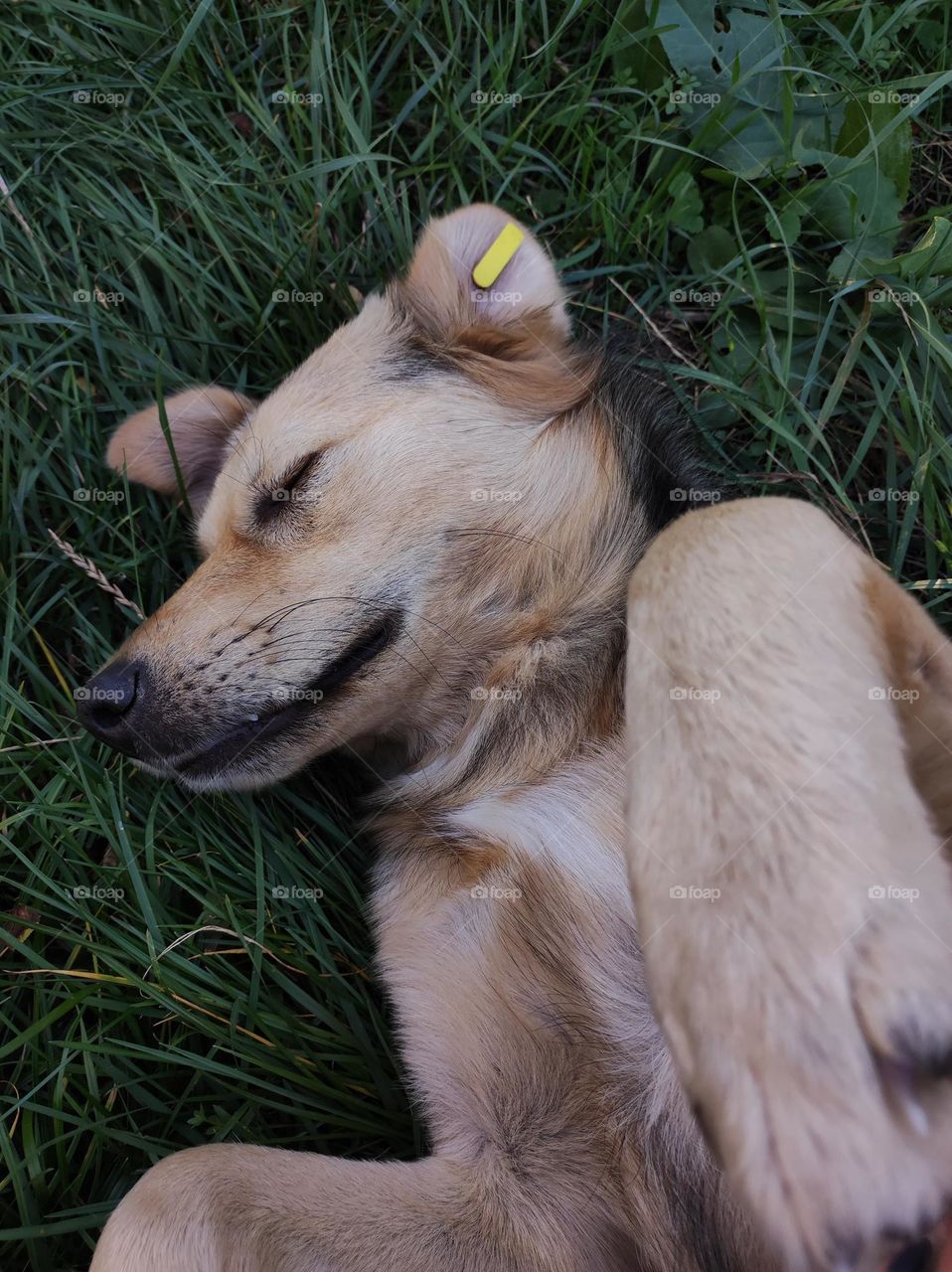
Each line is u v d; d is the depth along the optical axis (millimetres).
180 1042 415
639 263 528
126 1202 309
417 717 388
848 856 228
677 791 243
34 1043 401
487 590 374
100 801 433
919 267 489
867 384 502
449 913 365
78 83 548
